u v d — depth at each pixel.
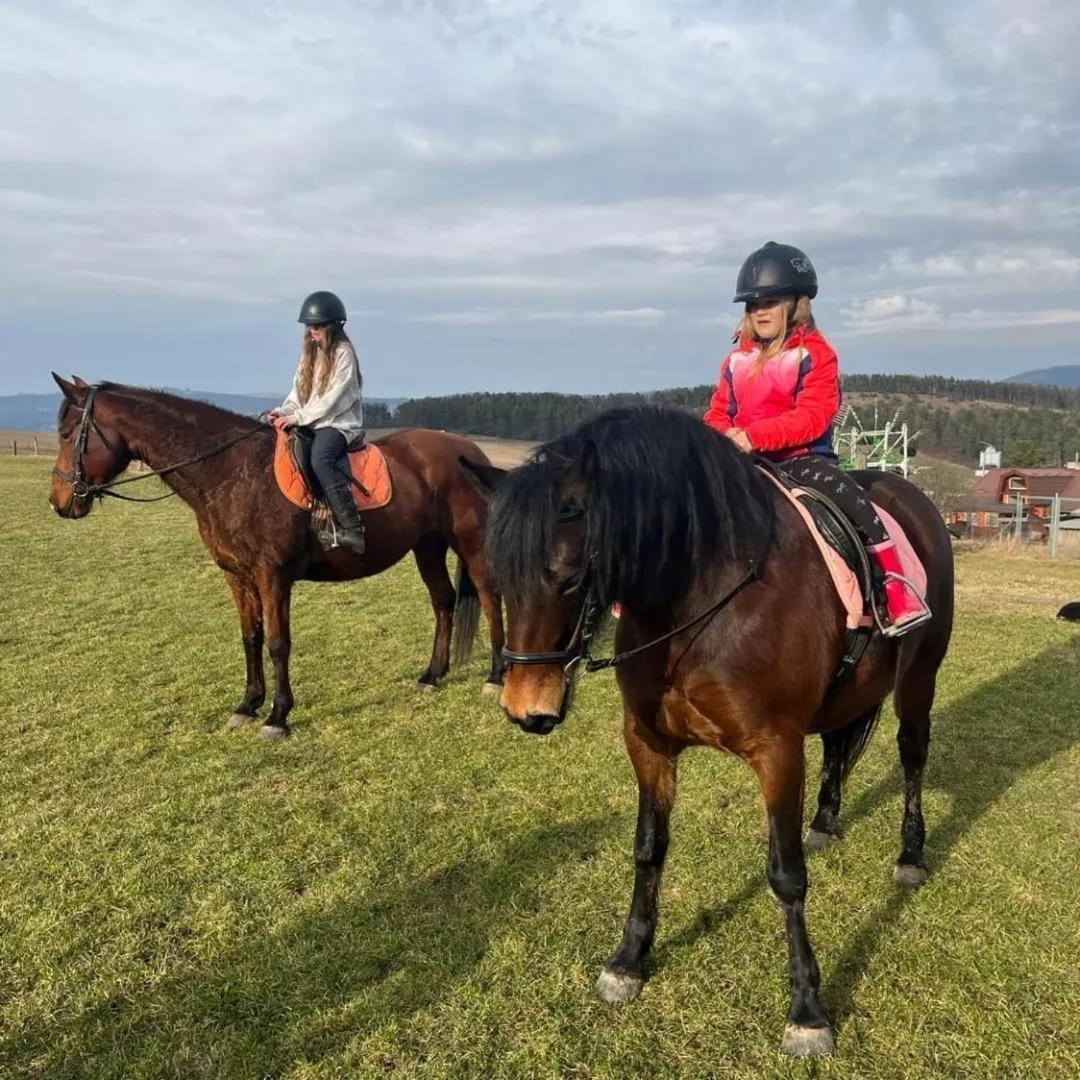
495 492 2.33
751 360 2.96
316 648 6.88
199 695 5.66
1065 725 5.09
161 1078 2.35
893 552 2.72
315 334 5.16
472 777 4.38
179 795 4.15
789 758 2.44
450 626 6.06
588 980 2.76
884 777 4.38
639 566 2.30
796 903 2.45
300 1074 2.36
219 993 2.69
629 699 2.60
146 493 18.20
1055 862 3.47
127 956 2.88
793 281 2.81
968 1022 2.55
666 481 2.34
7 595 8.69
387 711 5.41
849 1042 2.49
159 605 8.34
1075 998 2.65
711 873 3.40
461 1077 2.36
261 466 5.00
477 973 2.77
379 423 30.06
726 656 2.39
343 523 5.01
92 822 3.86
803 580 2.51
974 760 4.56
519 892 3.26
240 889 3.30
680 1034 2.53
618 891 3.27
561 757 4.64
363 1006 2.62
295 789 4.23
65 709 5.36
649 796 2.70
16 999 2.68
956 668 6.32
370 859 3.52
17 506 15.22
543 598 2.17
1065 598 9.30
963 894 3.24
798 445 2.84
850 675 2.70
